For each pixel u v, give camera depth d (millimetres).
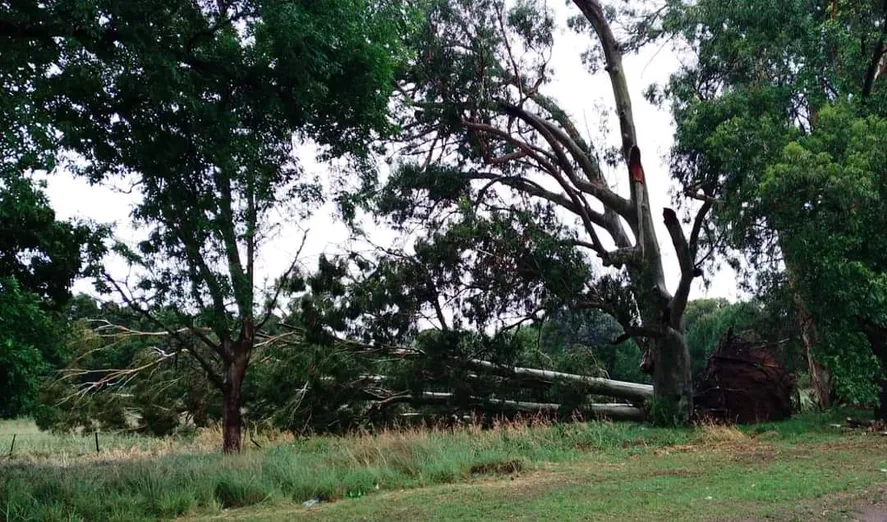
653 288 21234
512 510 8312
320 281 21672
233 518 8938
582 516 7758
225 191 11625
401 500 9586
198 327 18547
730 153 16703
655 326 21094
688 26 20156
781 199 15188
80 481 10359
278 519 8578
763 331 26484
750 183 16172
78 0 8484
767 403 21203
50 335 12312
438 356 21688
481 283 21000
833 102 17094
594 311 24203
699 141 18641
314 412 23078
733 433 16703
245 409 24297
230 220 11992
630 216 23141
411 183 23891
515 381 23078
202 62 10289
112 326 21875
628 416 24266
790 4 17469
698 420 20750
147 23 9375
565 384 22672
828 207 14898
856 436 15383
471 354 22234
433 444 13500
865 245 15102
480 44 22891
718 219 18062
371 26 10625
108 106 10078
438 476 11594
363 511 8828
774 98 17641
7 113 8195
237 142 10484
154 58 9141
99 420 25266
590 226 22891
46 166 8438
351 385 23172
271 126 11156
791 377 22547
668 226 19891
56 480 10531
